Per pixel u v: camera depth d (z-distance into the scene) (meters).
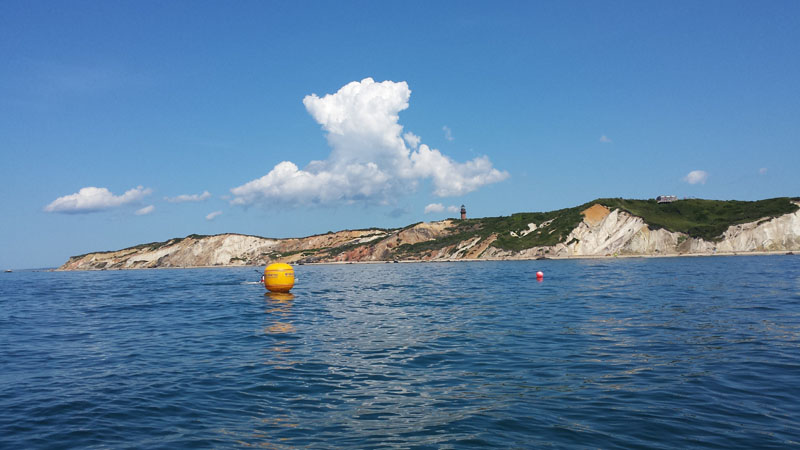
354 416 8.19
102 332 18.62
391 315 21.70
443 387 9.87
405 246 150.12
